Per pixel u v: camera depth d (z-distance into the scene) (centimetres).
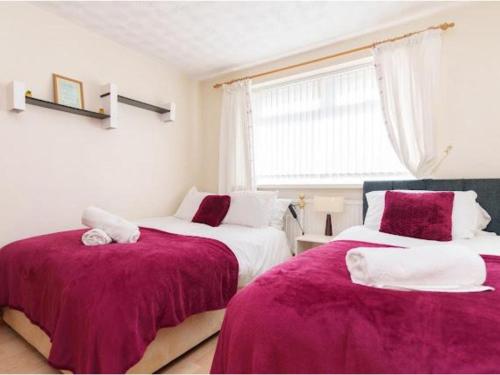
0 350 169
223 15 243
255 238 227
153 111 325
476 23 222
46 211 235
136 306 121
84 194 261
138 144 309
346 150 287
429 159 233
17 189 219
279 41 285
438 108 234
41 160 232
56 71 241
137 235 187
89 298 121
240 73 353
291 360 74
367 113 276
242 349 83
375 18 246
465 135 224
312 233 299
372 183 255
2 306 179
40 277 146
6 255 177
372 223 219
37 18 229
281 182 326
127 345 114
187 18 247
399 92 247
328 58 287
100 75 273
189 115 370
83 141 259
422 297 83
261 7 232
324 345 71
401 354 63
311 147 306
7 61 213
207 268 162
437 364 59
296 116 316
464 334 65
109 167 281
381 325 71
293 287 93
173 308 136
